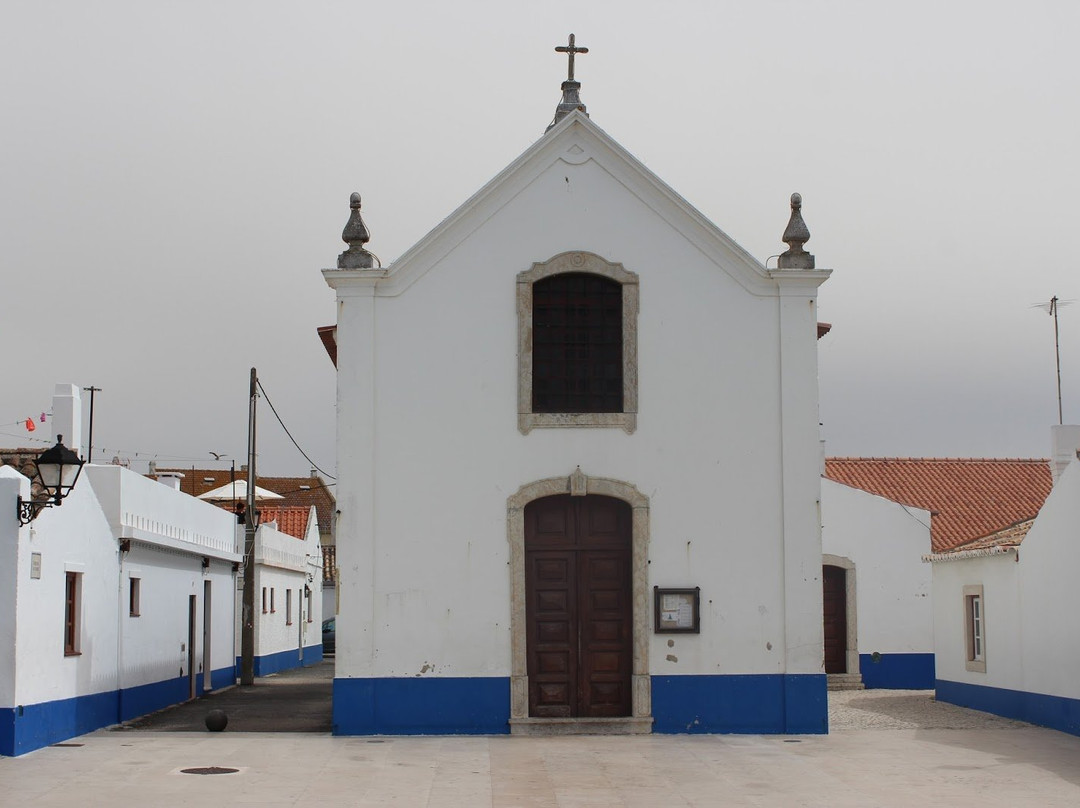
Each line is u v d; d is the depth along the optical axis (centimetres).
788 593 1847
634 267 1886
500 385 1856
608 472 1853
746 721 1830
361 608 1811
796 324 1891
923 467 3325
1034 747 1747
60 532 1791
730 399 1877
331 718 2195
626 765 1553
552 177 1889
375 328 1858
